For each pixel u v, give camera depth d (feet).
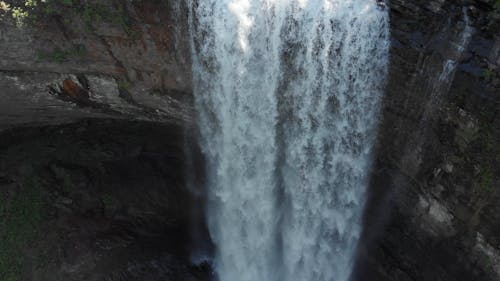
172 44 52.65
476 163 47.16
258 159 57.52
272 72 50.62
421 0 44.52
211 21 49.26
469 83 44.68
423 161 52.47
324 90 50.85
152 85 58.34
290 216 60.49
